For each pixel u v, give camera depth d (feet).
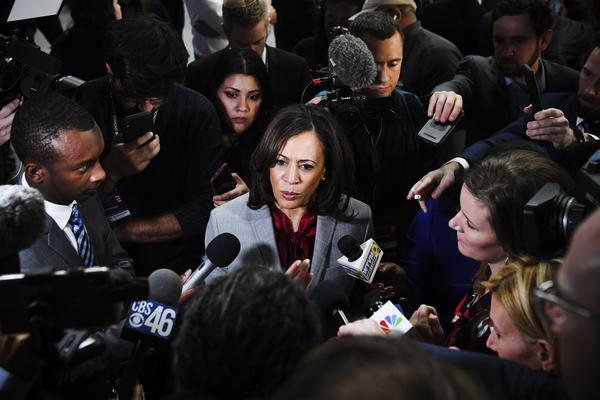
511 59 12.24
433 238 9.27
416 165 11.08
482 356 5.30
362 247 8.26
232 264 8.57
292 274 7.82
